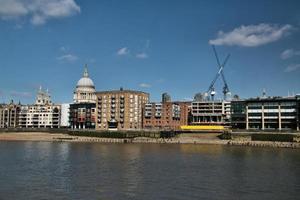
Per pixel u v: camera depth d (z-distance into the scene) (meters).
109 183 91.38
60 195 78.38
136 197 76.94
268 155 164.75
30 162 133.62
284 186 88.81
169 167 120.69
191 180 95.88
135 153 173.25
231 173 108.25
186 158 149.75
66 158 148.50
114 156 157.62
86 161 137.50
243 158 150.62
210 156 158.88
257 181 95.06
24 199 74.94
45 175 103.25
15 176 101.31
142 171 111.25
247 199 76.06
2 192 80.88
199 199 75.62
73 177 99.94
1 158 147.38
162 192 81.50
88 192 81.19
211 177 100.81
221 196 78.38
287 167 122.25
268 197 77.88
